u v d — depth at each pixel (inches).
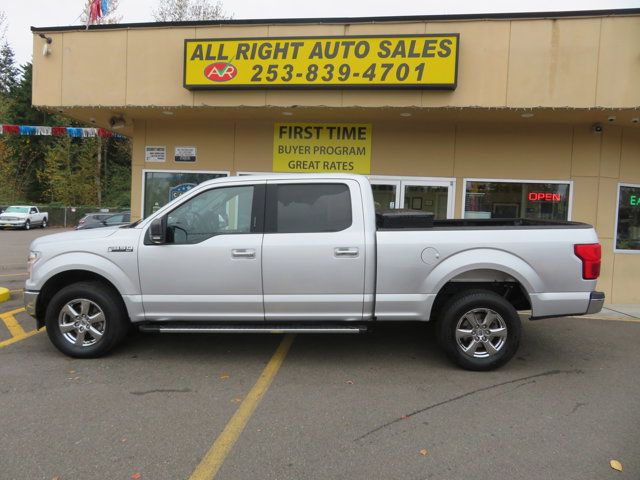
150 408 165.2
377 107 323.9
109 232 211.6
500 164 359.3
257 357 220.1
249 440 144.1
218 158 380.8
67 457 133.6
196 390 181.2
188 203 207.3
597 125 347.9
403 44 312.7
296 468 129.5
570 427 154.6
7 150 1731.1
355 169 370.3
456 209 363.6
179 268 202.1
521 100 311.7
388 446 141.3
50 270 207.6
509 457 135.9
